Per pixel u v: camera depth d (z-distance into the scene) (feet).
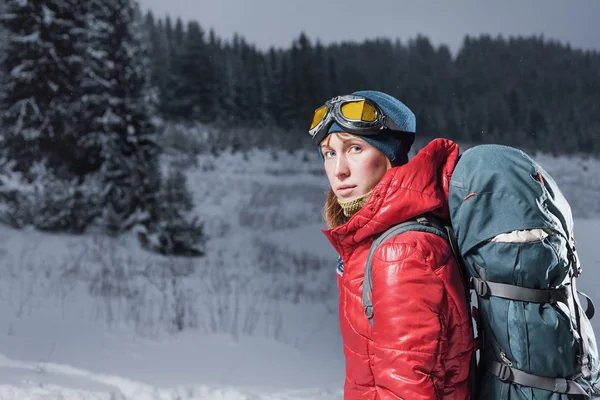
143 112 47.11
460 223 4.70
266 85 219.20
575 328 4.74
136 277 30.37
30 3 45.47
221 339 19.54
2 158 44.04
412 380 4.28
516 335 4.52
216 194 86.02
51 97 45.19
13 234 38.04
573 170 141.59
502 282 4.59
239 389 13.26
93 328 18.92
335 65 305.53
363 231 4.79
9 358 13.97
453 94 292.61
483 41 329.93
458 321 4.49
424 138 197.26
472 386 4.90
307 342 20.89
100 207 42.37
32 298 22.75
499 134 219.61
